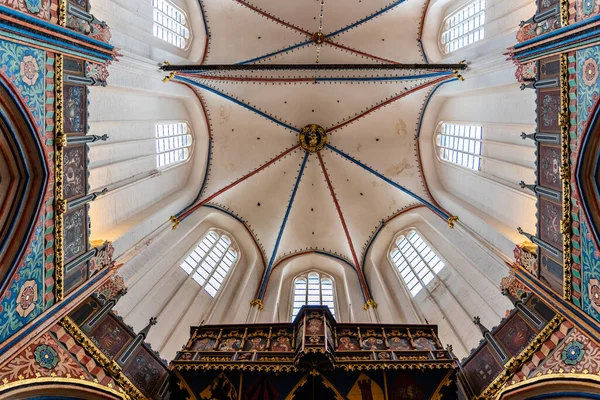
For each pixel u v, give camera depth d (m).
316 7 21.00
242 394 9.98
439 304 15.52
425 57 20.50
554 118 10.27
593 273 8.73
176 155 19.92
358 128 22.58
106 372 9.70
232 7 20.67
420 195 20.81
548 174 10.66
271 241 22.39
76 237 10.31
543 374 9.20
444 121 20.00
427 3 19.81
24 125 8.43
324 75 21.14
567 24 9.57
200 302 16.17
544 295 10.23
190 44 20.75
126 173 15.22
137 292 13.52
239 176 22.28
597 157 8.92
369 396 9.86
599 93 8.34
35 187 8.93
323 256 22.77
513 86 13.71
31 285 8.58
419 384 9.99
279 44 21.88
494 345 10.93
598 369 8.09
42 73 8.89
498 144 14.89
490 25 15.61
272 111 22.39
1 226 8.43
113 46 11.94
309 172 23.45
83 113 10.59
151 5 17.39
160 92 16.69
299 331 11.45
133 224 14.19
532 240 11.23
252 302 18.27
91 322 10.14
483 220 14.68
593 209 8.98
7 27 7.57
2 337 7.69
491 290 13.34
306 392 9.96
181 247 17.66
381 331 11.84
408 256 19.72
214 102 21.09
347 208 22.95
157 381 10.85
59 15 9.37
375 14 20.69
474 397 10.35
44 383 8.38
